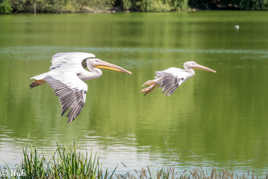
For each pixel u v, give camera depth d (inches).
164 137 703.1
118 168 561.6
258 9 4141.2
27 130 733.9
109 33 2246.6
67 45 1782.7
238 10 4165.8
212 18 3277.6
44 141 675.4
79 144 662.5
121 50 1662.2
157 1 4025.6
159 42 1902.1
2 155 597.6
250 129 764.6
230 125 784.9
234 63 1398.9
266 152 644.1
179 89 1063.6
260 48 1716.3
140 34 2207.2
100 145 661.9
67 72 258.2
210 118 824.9
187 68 465.1
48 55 1528.1
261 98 976.3
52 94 991.0
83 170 441.4
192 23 2869.1
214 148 660.1
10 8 3737.7
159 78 382.9
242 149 660.7
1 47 1722.4
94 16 3469.5
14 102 920.9
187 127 770.2
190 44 1841.8
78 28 2511.1
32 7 3769.7
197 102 941.8
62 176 438.6
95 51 1637.6
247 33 2261.3
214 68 1320.1
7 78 1151.6
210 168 579.8
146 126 769.6
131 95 995.9
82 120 800.9
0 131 723.4
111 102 933.8
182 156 623.5
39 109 868.6
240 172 566.3
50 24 2778.1
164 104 923.4
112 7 3996.1
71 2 3865.7
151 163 587.2
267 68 1312.7
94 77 333.4
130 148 649.6
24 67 1307.8
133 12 3917.3
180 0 4077.3
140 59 1457.9
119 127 759.1
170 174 538.3
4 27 2571.4
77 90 244.4
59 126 760.3
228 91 1044.5
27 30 2388.0
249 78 1182.3
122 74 1223.5
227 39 2010.3
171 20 3100.4
